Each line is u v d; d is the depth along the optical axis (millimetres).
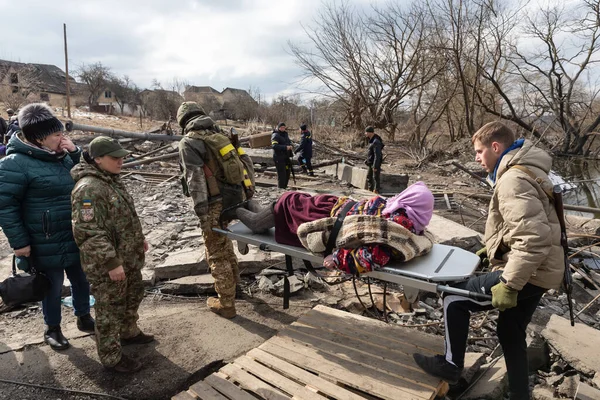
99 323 3094
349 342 3332
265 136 16641
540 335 3633
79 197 2939
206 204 3727
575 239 7438
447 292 2541
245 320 4109
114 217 3135
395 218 2746
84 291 3666
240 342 3711
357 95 25844
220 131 3977
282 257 5156
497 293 2312
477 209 10016
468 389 3082
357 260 2666
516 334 2643
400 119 27891
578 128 21266
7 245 5918
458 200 10414
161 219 7570
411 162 18766
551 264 2381
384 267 2693
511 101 23172
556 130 22469
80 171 3023
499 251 2566
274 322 4082
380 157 11477
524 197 2246
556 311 5047
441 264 2746
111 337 3141
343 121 27266
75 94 55312
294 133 25016
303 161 14109
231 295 4102
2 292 3102
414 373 2898
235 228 3676
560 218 2404
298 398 2725
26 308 4285
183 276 4938
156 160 13484
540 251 2195
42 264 3213
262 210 3408
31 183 3070
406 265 2736
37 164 3094
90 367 3295
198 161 3701
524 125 20859
